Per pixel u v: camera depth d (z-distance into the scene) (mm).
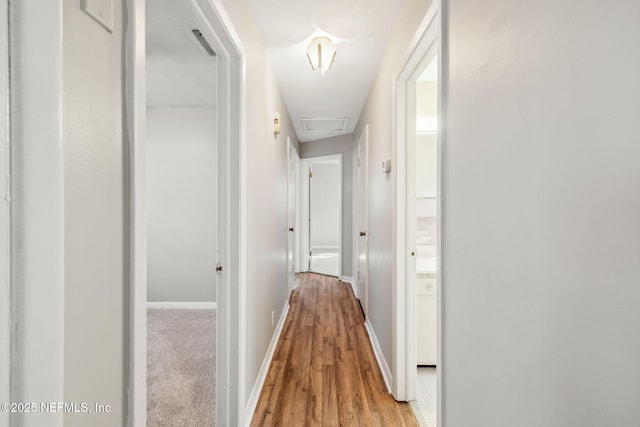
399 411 1878
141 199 731
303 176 5789
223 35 1431
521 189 729
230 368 1631
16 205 427
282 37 2182
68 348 552
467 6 995
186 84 3088
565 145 590
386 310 2275
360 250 3963
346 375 2285
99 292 625
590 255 537
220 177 1646
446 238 1179
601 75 512
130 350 708
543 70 648
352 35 2166
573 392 576
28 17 438
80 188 577
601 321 518
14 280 424
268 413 1851
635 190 460
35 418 441
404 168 2027
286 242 3701
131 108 708
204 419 1796
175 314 3643
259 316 2125
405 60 1738
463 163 1035
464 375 1027
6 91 420
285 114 3588
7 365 418
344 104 3615
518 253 742
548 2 629
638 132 453
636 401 461
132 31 705
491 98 857
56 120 471
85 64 586
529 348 700
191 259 3836
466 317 1016
